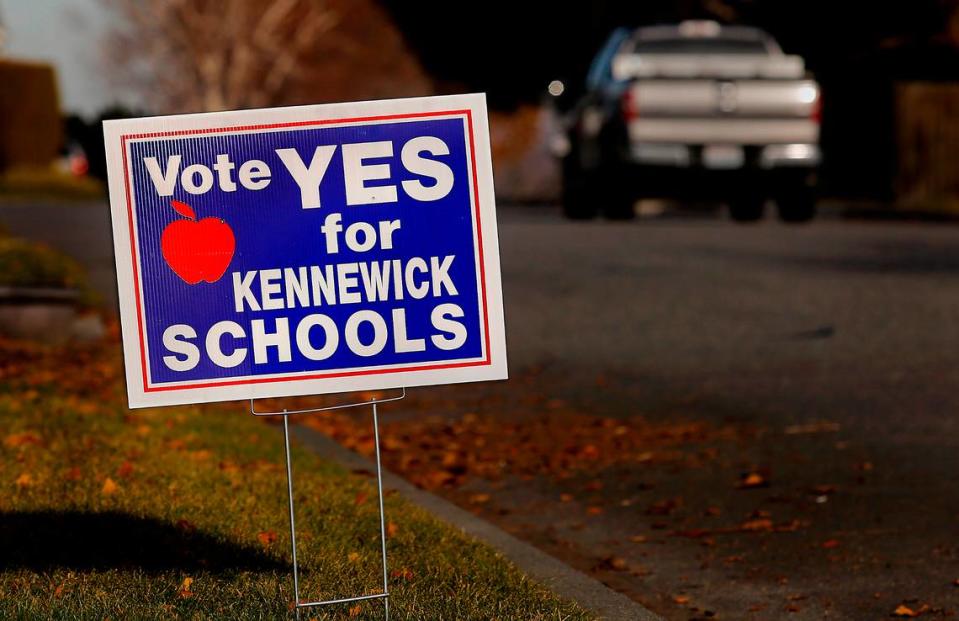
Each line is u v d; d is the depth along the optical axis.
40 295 22.33
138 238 8.36
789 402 18.39
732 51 40.47
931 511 13.27
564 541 12.95
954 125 49.28
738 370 20.61
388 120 8.40
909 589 11.12
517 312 26.22
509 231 37.44
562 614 9.26
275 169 8.38
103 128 8.34
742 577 11.62
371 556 10.73
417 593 9.55
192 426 16.08
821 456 15.59
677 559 12.22
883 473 14.73
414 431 18.09
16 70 79.94
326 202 8.40
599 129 37.72
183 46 100.44
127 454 13.93
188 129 8.38
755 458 15.68
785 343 22.28
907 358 20.66
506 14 99.00
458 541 11.31
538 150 63.41
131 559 10.41
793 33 64.88
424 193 8.42
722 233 35.56
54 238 39.59
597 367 21.56
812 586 11.30
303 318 8.41
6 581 9.67
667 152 36.38
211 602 9.07
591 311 25.94
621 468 15.63
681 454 16.09
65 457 13.75
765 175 37.00
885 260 30.09
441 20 101.69
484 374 8.47
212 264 8.38
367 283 8.41
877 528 12.80
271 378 8.41
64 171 83.56
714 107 36.44
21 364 20.03
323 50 101.94
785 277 28.30
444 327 8.45
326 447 15.61
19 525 11.16
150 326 8.38
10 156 80.12
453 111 8.41
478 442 17.33
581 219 40.91
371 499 12.68
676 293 27.16
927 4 60.38
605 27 81.62
